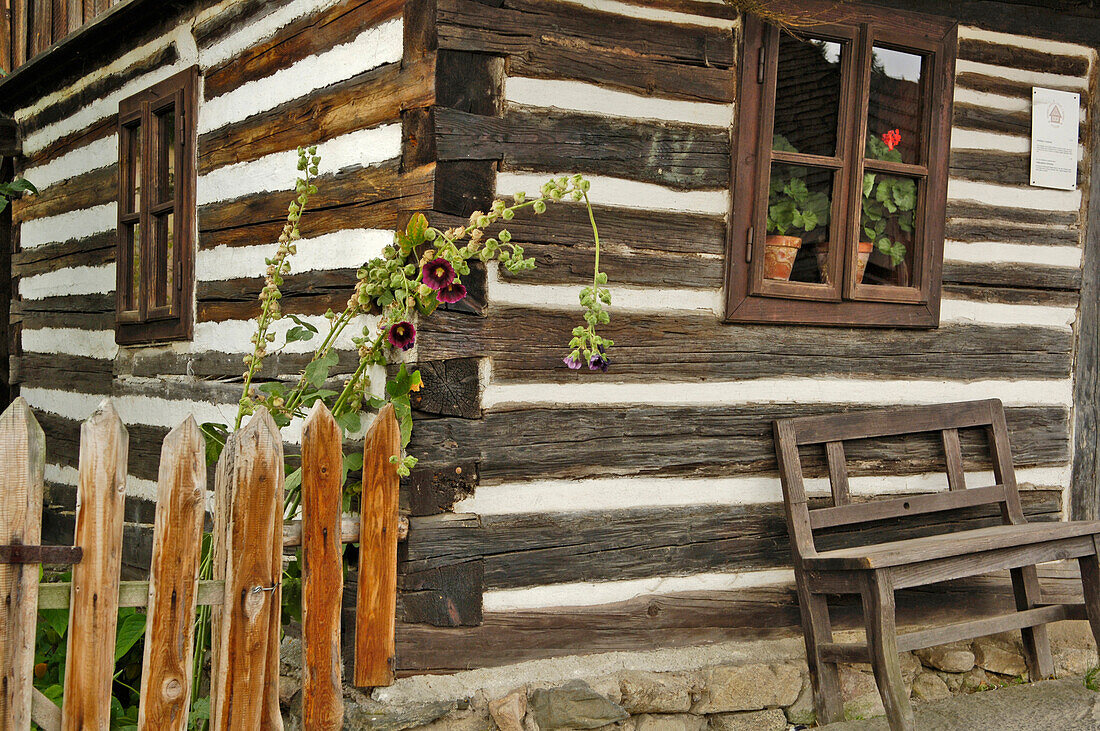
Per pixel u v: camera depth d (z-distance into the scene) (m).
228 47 4.60
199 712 3.11
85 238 6.05
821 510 3.87
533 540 3.51
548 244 3.48
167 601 2.62
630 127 3.61
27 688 2.46
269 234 4.23
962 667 4.23
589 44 3.52
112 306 5.68
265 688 2.83
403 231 3.36
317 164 3.51
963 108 4.34
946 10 4.25
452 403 3.33
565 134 3.48
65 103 6.40
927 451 4.30
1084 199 4.68
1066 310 4.66
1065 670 4.40
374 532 3.17
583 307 3.55
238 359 4.44
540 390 3.49
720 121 3.79
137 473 5.32
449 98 3.28
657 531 3.74
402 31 3.42
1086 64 4.66
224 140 4.60
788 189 3.96
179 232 4.91
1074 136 4.61
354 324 3.64
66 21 6.14
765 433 3.93
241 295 4.42
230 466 2.73
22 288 7.05
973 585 4.36
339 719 3.05
